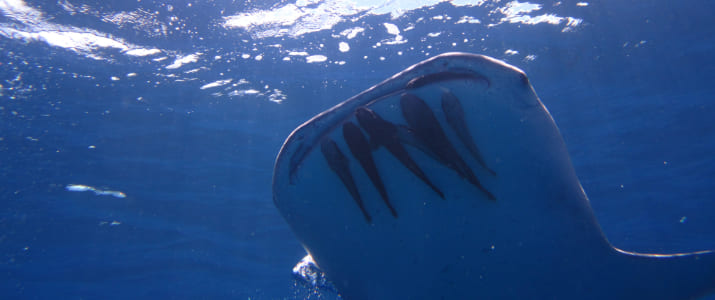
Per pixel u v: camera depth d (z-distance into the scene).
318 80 10.31
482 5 8.55
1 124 9.61
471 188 2.11
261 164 11.69
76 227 11.24
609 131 11.44
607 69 10.23
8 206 10.55
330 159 2.10
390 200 2.15
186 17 8.73
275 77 10.15
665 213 12.71
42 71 9.26
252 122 11.06
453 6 8.54
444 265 2.20
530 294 2.20
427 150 1.99
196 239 12.13
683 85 10.51
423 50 9.55
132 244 11.81
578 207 2.15
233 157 11.49
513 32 9.12
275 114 11.01
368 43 9.38
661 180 12.13
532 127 2.02
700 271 2.26
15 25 8.45
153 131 10.81
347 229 2.22
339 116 2.13
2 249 11.06
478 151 2.00
